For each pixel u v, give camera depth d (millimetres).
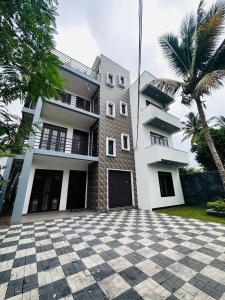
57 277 2205
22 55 1479
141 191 8883
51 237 3936
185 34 7691
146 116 9781
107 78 10547
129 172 9484
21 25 1463
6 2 1330
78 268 2438
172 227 4684
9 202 8289
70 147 9070
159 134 10859
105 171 8320
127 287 1967
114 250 3090
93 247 3258
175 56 8102
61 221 5660
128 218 6098
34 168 7789
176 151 9570
